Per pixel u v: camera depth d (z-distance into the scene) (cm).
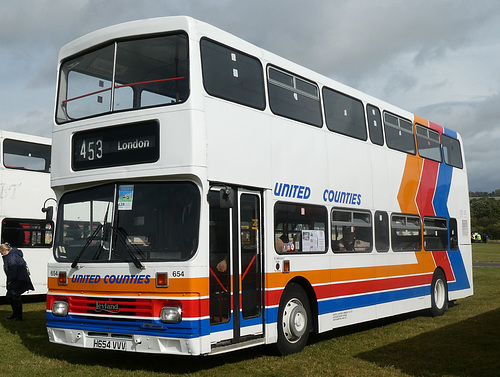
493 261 3797
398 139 1373
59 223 908
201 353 768
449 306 1648
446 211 1573
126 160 835
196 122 802
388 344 1052
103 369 848
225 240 841
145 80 849
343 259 1110
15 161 1792
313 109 1076
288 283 970
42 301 1897
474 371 834
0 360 912
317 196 1053
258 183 906
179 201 802
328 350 995
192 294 767
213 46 859
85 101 905
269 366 865
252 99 921
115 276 815
